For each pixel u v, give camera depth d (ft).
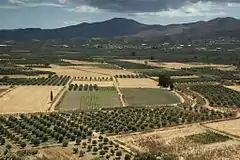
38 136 402.72
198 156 345.72
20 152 346.95
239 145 382.63
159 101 633.61
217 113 535.60
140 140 398.01
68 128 431.02
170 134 423.23
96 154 347.97
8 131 413.18
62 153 350.02
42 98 643.45
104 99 644.27
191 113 536.42
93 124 460.55
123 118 495.41
